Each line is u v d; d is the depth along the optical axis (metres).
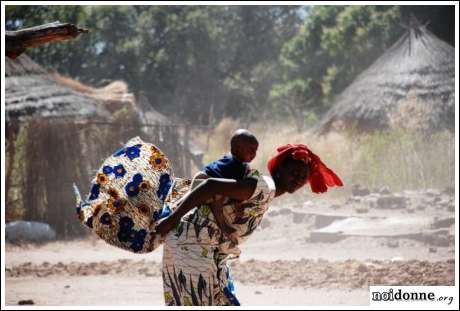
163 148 20.95
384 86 28.17
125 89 28.80
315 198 20.94
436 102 26.48
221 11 51.91
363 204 18.77
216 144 34.16
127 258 14.37
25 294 10.02
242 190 5.27
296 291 9.97
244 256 14.12
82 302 9.37
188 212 5.48
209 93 50.47
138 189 5.83
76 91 24.78
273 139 27.31
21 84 21.19
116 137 19.45
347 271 11.29
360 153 22.97
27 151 18.45
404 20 36.97
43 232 17.42
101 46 50.53
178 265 5.41
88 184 18.70
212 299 5.39
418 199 18.34
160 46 50.41
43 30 6.64
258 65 51.44
